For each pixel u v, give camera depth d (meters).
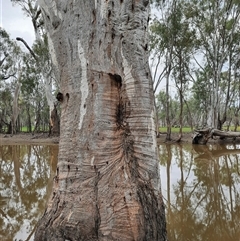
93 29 2.66
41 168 9.30
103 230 2.31
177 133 28.92
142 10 2.89
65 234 2.32
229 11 19.41
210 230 3.66
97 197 2.39
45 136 24.83
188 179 7.23
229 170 8.55
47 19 2.95
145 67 2.84
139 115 2.71
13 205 4.83
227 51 20.39
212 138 19.36
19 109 38.78
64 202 2.46
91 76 2.60
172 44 19.25
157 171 2.74
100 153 2.49
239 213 4.39
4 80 32.09
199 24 19.72
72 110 2.65
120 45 2.74
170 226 3.82
